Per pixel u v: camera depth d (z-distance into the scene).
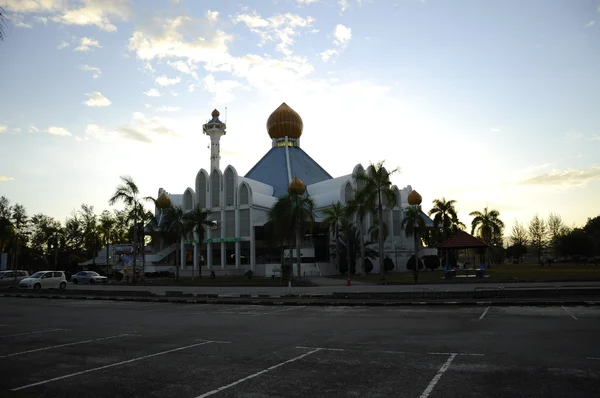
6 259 93.56
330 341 14.58
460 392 8.63
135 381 10.08
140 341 15.50
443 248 53.62
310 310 24.81
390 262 82.44
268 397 8.64
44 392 9.34
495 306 24.17
